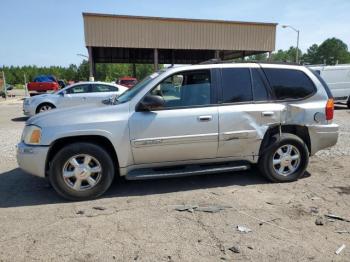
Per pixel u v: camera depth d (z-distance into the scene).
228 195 4.66
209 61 5.00
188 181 5.30
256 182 5.21
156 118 4.55
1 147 7.79
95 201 4.50
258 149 5.05
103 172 4.52
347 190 4.82
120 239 3.42
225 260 3.04
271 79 5.09
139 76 74.12
